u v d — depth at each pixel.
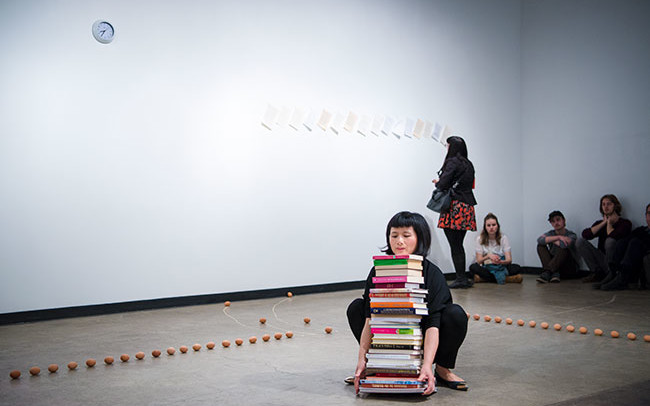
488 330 4.14
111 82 5.14
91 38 5.05
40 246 4.79
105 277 5.05
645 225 6.99
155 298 5.30
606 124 7.36
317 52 6.37
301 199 6.21
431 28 7.36
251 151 5.88
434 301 2.59
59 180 4.89
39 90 4.82
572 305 5.18
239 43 5.84
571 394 2.59
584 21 7.59
